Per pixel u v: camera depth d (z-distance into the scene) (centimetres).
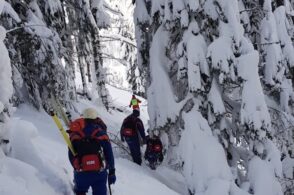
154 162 1036
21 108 1127
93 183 515
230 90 1092
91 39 1561
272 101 1145
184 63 991
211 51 957
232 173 992
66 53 1331
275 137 1128
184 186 1013
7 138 548
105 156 524
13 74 993
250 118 959
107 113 1669
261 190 952
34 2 1133
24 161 564
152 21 1070
